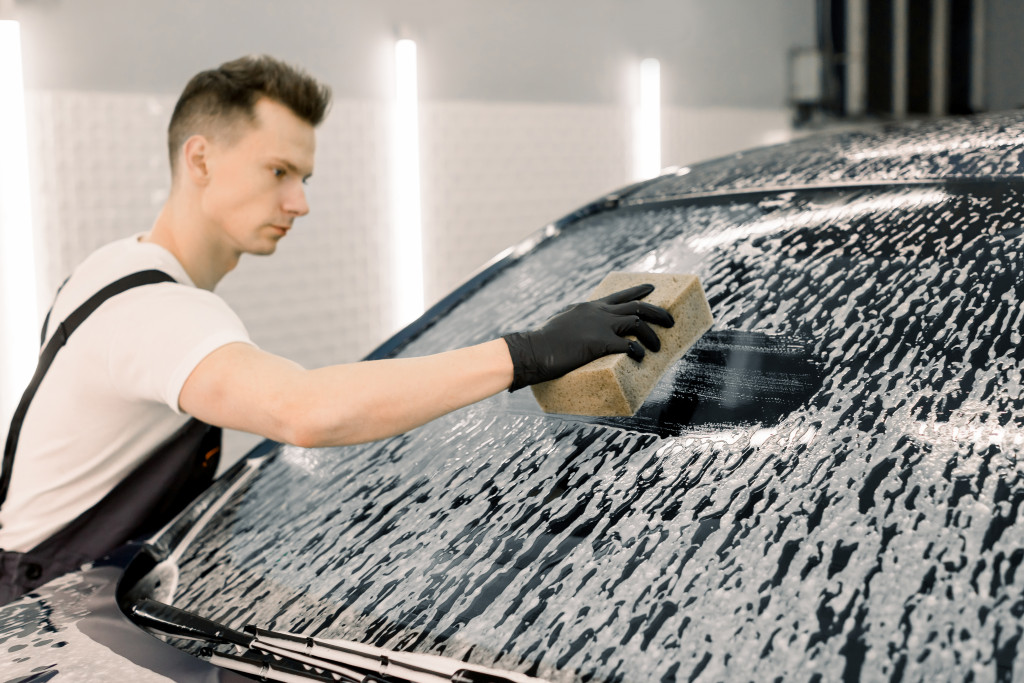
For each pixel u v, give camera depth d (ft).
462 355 2.49
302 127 3.75
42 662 2.14
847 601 1.66
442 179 12.77
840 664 1.55
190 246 3.84
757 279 2.86
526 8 13.46
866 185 3.18
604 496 2.22
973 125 3.49
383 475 2.79
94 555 3.54
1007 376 2.04
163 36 9.71
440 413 2.47
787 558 1.80
